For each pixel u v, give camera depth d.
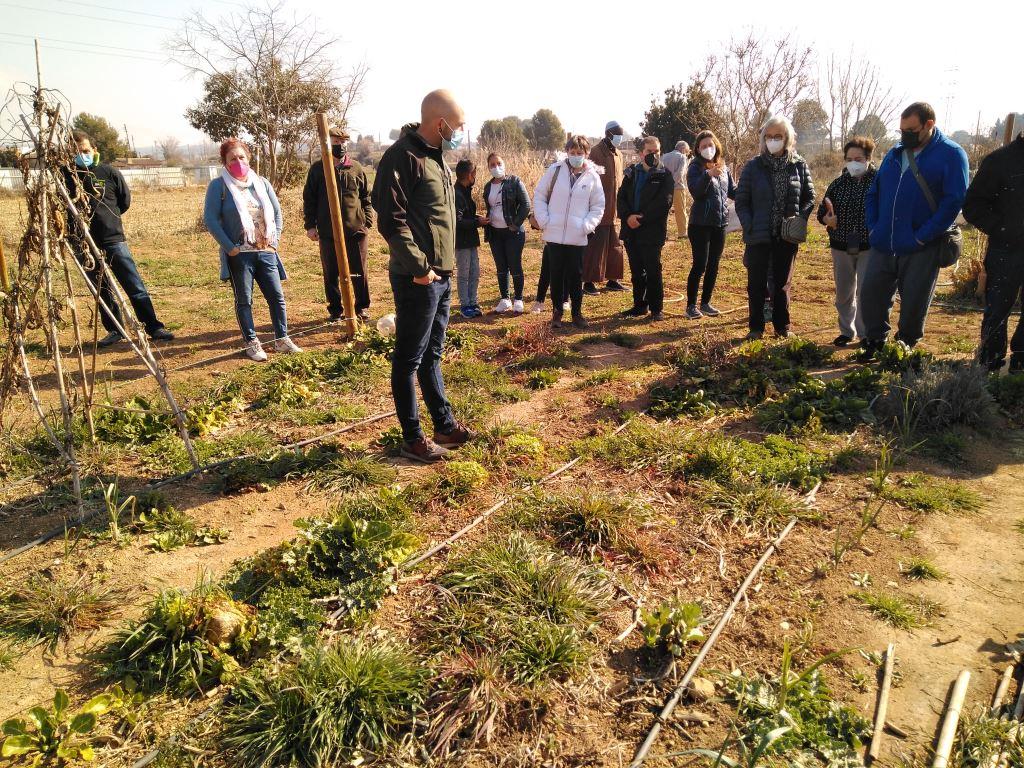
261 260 7.00
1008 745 2.52
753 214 7.16
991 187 5.66
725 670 2.92
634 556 3.71
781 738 2.54
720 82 18.58
